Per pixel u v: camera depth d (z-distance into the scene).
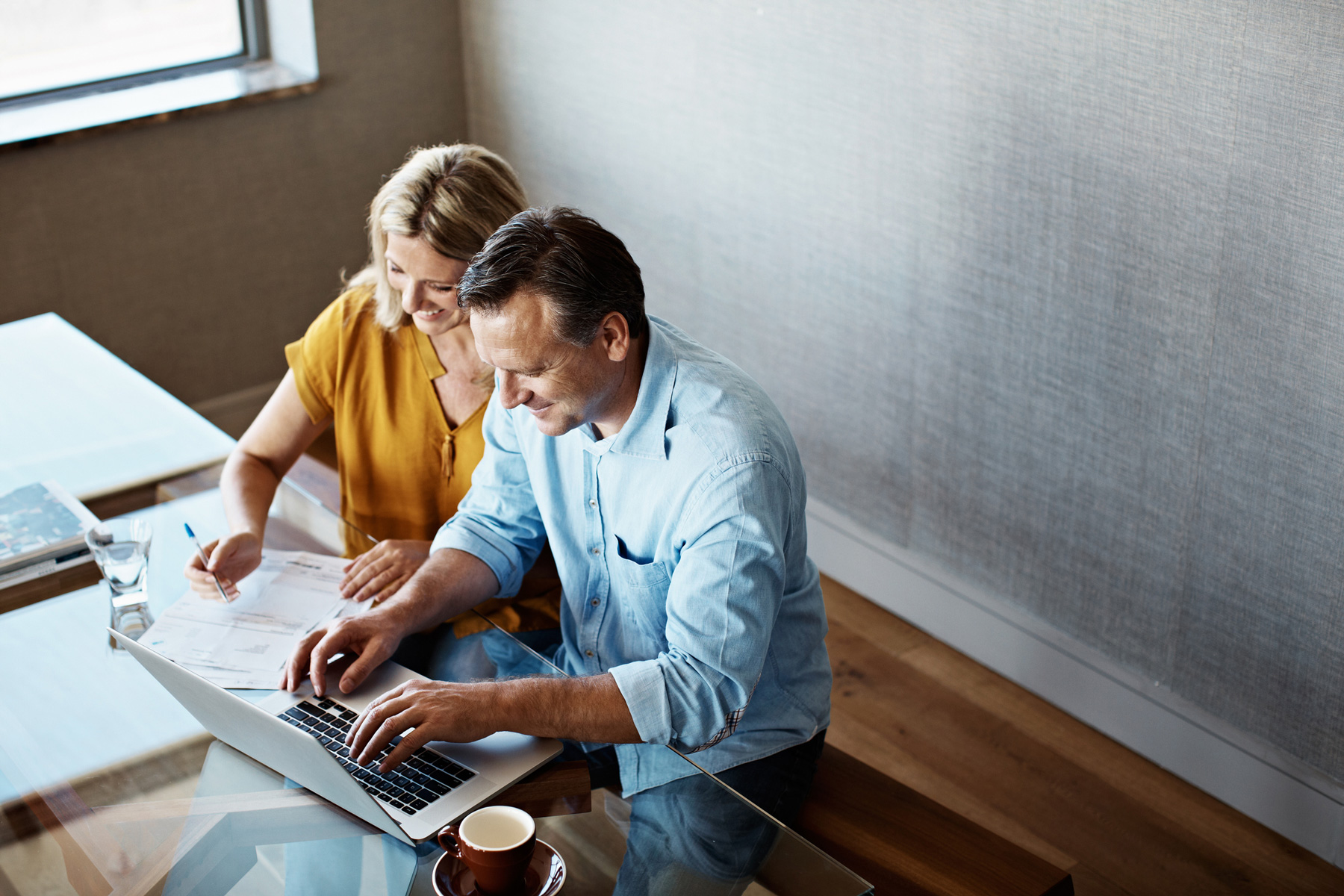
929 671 2.53
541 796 1.23
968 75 2.16
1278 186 1.78
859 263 2.50
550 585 1.82
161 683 1.41
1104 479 2.18
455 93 3.51
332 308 1.92
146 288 3.16
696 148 2.80
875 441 2.62
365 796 1.17
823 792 1.53
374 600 1.55
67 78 3.09
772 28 2.50
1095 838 2.09
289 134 3.25
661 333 1.45
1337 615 1.90
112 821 1.22
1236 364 1.92
